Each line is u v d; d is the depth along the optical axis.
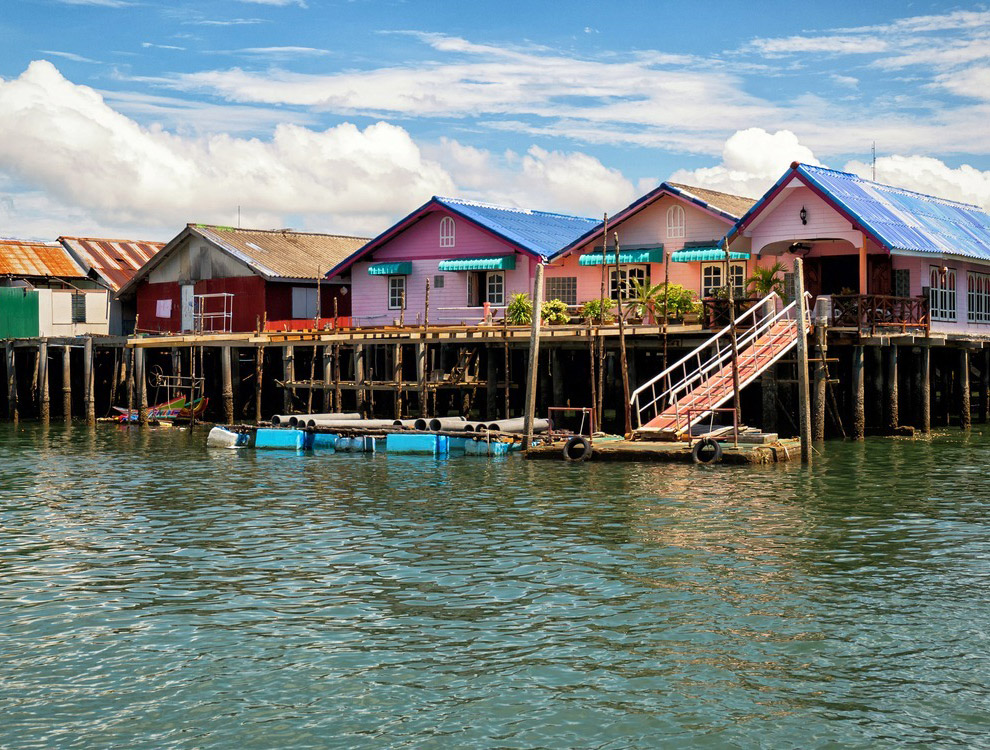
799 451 30.33
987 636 14.59
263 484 27.38
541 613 15.66
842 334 33.16
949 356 42.41
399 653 14.14
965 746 11.57
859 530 20.75
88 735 11.91
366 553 19.31
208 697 12.84
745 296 35.94
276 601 16.42
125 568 18.56
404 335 38.88
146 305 55.75
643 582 17.19
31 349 50.59
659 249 40.53
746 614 15.56
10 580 17.83
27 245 57.16
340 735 11.87
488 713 12.35
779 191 36.22
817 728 11.97
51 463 32.38
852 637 14.59
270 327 45.44
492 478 27.48
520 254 43.88
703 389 31.91
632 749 11.54
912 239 35.19
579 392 42.56
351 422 36.53
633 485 25.88
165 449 36.00
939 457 30.14
